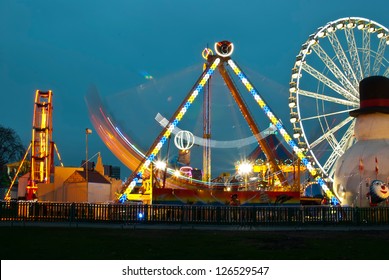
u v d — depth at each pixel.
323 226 33.66
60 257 19.59
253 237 27.42
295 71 60.72
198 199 45.09
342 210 34.38
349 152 48.69
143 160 51.69
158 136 52.69
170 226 33.34
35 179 85.69
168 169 55.34
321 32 60.12
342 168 48.19
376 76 48.78
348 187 46.50
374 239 26.80
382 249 22.61
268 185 58.81
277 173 58.41
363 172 45.78
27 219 35.34
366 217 34.62
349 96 58.09
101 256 20.05
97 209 34.94
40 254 20.23
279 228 32.78
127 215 34.56
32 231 29.72
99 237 26.86
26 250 21.28
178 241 25.36
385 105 47.91
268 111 57.69
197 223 33.72
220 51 57.53
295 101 60.59
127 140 58.91
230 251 21.80
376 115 47.91
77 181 60.62
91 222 34.78
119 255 20.36
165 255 20.52
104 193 61.00
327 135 58.69
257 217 33.78
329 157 57.84
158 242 24.86
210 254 20.88
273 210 33.91
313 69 60.69
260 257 20.12
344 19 60.62
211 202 45.31
